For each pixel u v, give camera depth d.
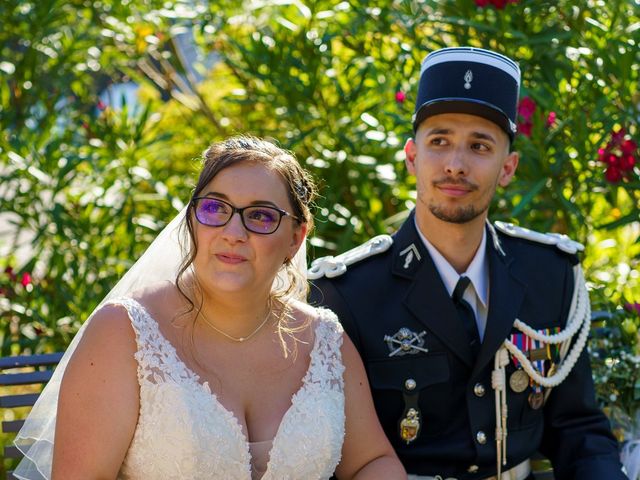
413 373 2.36
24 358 2.62
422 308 2.37
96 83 4.64
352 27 3.74
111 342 2.02
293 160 2.16
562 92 3.45
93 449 1.98
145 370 2.00
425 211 2.38
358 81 3.86
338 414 2.15
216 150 2.11
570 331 2.47
